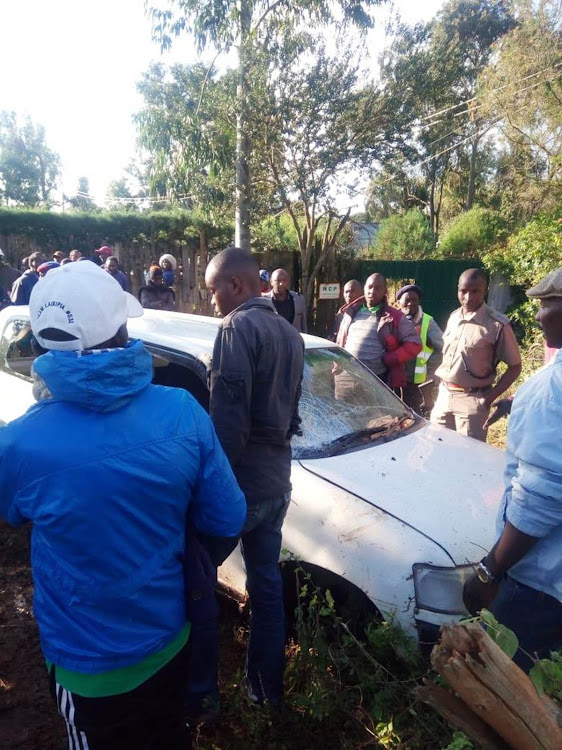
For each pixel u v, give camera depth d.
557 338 2.08
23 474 1.53
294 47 11.43
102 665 1.56
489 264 13.36
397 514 2.81
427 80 12.59
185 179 12.45
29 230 13.31
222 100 11.64
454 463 3.38
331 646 2.67
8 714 2.71
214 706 2.12
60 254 11.75
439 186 37.19
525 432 1.86
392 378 5.20
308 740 2.49
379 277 5.24
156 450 1.57
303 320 7.72
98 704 1.60
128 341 1.70
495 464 3.47
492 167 34.06
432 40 14.20
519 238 11.67
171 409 1.65
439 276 15.10
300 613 2.68
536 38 18.59
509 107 18.70
